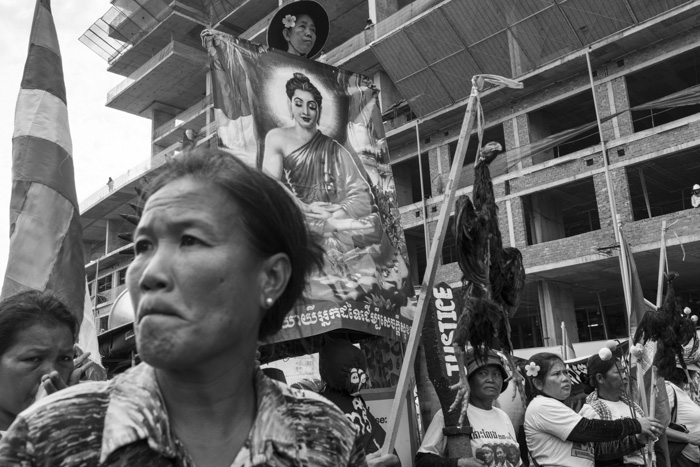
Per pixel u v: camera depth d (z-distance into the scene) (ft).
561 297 71.10
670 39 59.98
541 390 12.53
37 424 2.72
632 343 14.99
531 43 65.16
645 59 61.46
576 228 93.61
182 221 2.80
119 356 18.58
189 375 2.88
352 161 12.96
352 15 91.25
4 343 5.82
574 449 11.59
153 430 2.73
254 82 12.30
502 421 10.75
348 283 11.59
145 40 112.06
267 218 3.03
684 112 73.82
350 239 12.14
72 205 10.56
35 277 9.82
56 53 11.28
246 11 100.32
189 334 2.69
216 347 2.77
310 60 13.19
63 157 10.73
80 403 2.82
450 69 69.97
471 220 8.54
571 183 65.77
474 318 8.62
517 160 68.23
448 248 81.97
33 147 10.50
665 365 13.52
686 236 55.93
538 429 11.89
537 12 63.05
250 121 12.00
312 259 3.50
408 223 76.59
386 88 83.20
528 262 66.85
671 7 57.88
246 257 2.95
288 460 3.02
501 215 69.72
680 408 14.90
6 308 5.91
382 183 13.32
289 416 3.18
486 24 65.87
